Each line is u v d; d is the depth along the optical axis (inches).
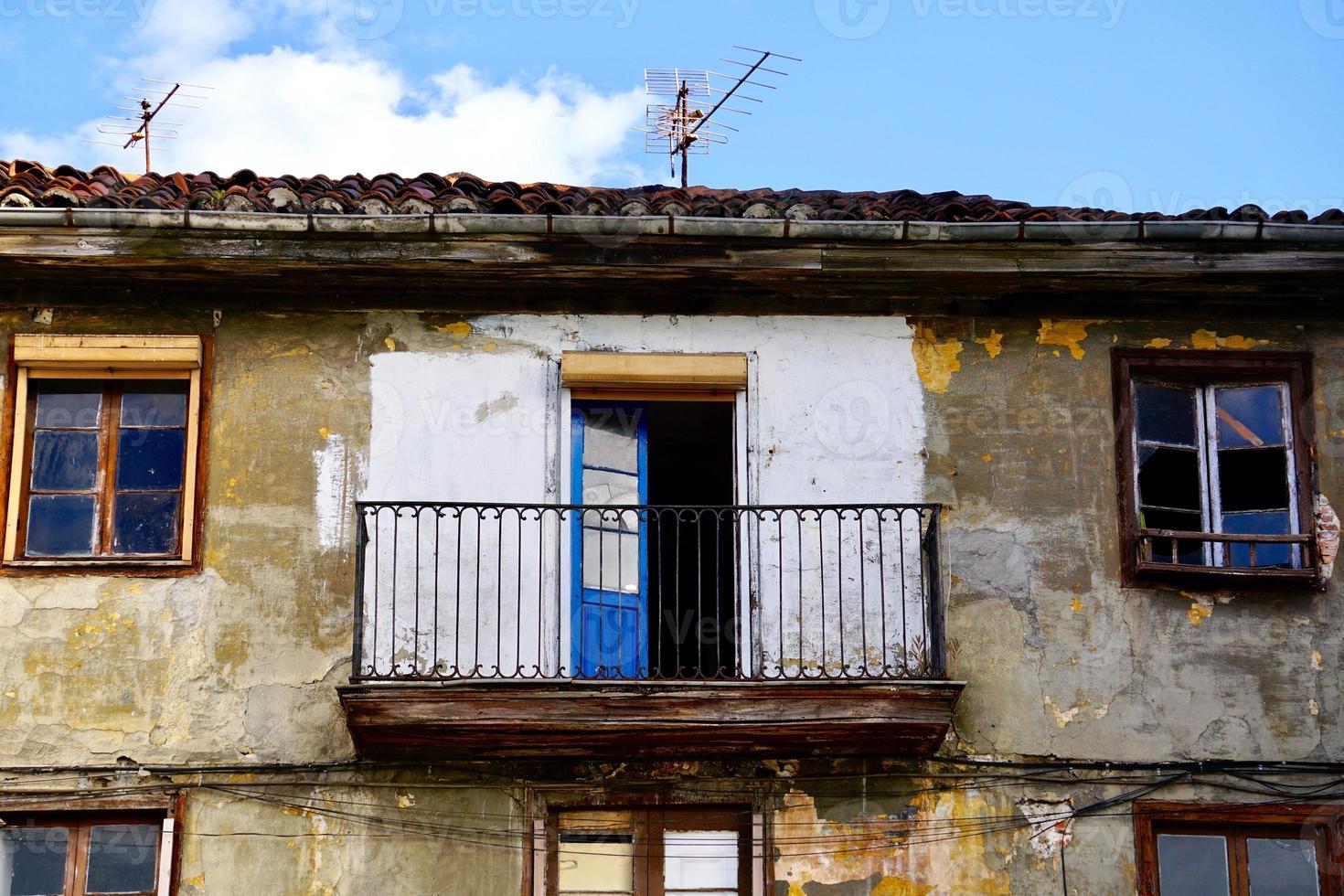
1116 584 460.4
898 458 469.1
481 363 470.0
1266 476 476.1
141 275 460.8
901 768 443.5
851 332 477.7
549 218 450.0
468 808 436.1
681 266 462.6
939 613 443.2
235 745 436.8
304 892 427.5
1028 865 438.0
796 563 459.2
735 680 428.8
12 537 448.8
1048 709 449.7
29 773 430.6
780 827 438.3
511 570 455.5
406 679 426.6
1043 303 480.4
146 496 458.9
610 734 430.0
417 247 456.4
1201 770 445.4
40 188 452.8
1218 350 480.1
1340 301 482.0
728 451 589.3
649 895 436.5
